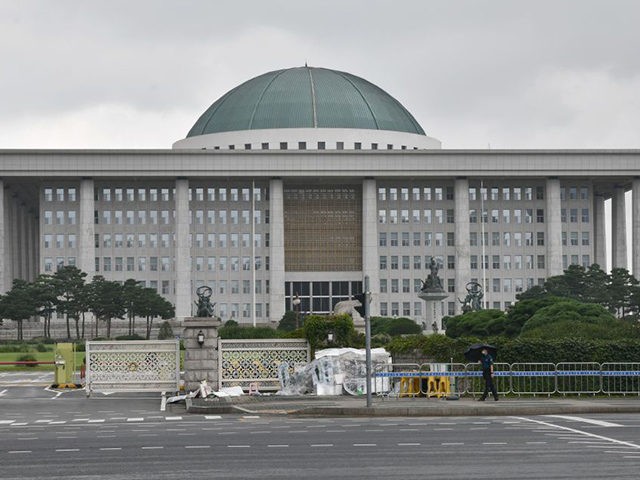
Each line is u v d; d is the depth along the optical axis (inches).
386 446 1386.6
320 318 2468.0
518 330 3449.8
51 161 7687.0
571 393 2239.2
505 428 1604.3
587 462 1217.4
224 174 7805.1
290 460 1258.0
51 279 6835.6
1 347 5531.5
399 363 2340.1
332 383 2321.6
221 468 1197.1
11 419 1913.1
